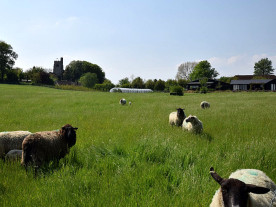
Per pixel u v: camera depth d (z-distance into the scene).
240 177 4.21
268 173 5.71
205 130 11.06
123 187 5.09
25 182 5.43
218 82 92.50
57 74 160.75
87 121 13.79
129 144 8.00
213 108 21.22
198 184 5.12
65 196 4.68
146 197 4.62
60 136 7.08
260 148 6.99
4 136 7.47
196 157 6.75
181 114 12.38
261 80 89.81
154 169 5.84
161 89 100.31
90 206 4.36
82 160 6.82
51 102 26.89
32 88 72.44
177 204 4.43
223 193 3.37
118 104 26.67
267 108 20.45
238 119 13.85
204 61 137.00
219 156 6.96
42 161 6.36
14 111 18.22
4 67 106.56
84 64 157.00
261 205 3.58
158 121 13.70
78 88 93.00
